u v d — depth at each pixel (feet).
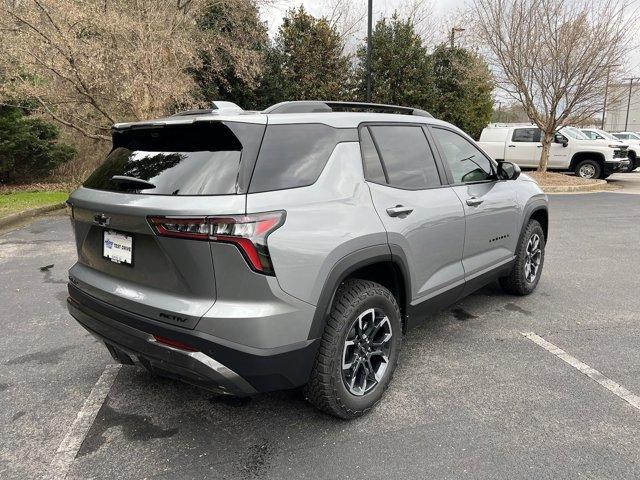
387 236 9.22
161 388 10.45
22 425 9.15
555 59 43.73
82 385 10.60
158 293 7.82
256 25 57.11
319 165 8.52
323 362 8.41
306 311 7.84
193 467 7.93
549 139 49.26
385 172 9.85
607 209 34.71
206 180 7.45
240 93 57.47
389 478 7.63
